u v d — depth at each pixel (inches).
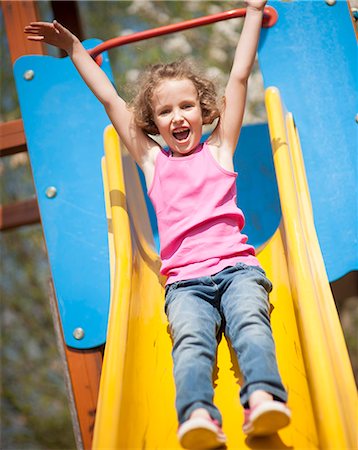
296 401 75.4
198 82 98.3
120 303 83.0
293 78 121.7
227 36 214.7
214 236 88.8
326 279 89.7
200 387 70.3
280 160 100.9
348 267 108.0
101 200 119.6
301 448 69.3
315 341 71.6
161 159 96.8
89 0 228.4
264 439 70.8
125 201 101.7
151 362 84.3
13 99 224.5
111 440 67.2
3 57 222.5
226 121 97.8
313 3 124.8
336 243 109.6
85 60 99.4
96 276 113.9
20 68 128.9
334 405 65.7
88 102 126.4
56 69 128.5
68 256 116.0
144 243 108.4
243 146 133.4
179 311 80.1
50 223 118.9
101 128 124.7
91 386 109.4
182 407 68.9
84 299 112.6
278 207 125.6
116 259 91.9
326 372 68.3
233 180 94.7
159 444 74.1
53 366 235.6
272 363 71.2
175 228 91.0
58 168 122.6
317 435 69.7
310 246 95.7
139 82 102.2
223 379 80.4
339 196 113.0
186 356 73.5
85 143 124.0
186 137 94.3
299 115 119.5
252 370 70.1
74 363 110.7
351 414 72.0
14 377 235.6
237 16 118.0
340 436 63.8
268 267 101.0
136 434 73.7
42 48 135.7
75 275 114.3
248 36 98.5
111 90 100.0
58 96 127.1
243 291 80.7
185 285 84.7
